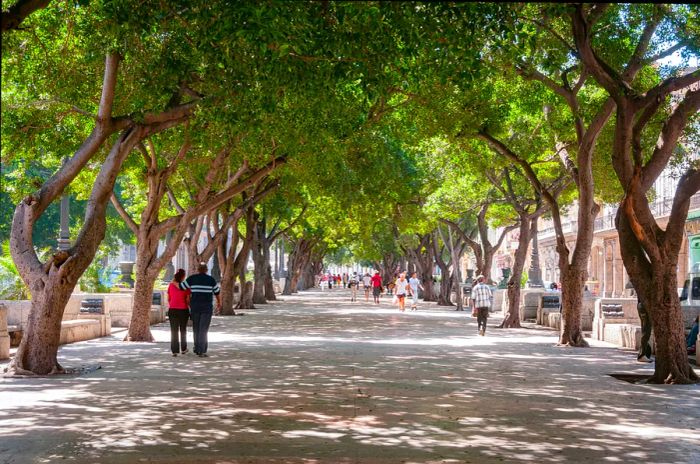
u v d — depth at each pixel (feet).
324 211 132.05
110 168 47.57
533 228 124.98
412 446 26.53
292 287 239.09
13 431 28.63
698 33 54.34
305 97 41.22
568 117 71.92
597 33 60.13
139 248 69.26
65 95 56.54
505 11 33.86
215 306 116.26
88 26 47.26
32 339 45.55
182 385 41.29
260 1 31.01
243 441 27.07
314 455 24.98
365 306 155.02
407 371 48.60
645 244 44.88
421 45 33.60
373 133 84.38
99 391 38.91
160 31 46.68
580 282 70.28
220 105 43.88
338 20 33.65
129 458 24.40
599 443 27.43
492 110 70.54
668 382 44.32
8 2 40.27
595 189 83.66
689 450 26.37
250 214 128.98
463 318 114.42
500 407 35.04
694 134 65.87
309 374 46.47
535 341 74.54
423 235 187.21
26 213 46.57
